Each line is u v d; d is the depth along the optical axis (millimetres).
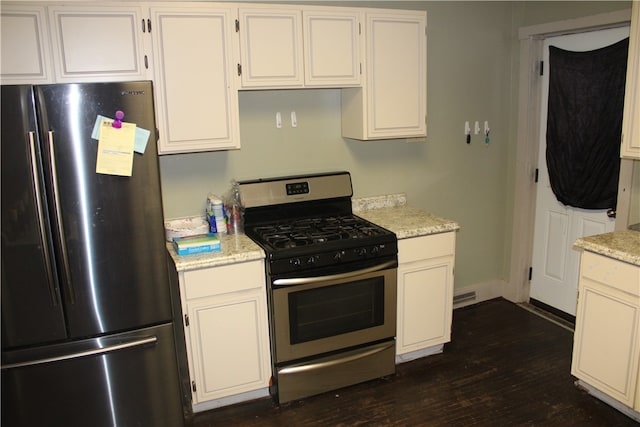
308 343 2678
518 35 3568
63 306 2109
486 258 3926
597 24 3016
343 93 3166
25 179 1949
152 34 2424
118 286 2188
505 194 3883
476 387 2820
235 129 2680
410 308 2951
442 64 3445
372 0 3150
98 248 2119
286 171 3172
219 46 2555
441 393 2775
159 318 2299
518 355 3137
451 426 2502
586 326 2574
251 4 2580
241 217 2992
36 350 2121
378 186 3449
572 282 3547
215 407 2705
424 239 2895
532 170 3689
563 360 3064
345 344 2781
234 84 2625
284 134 3119
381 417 2588
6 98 1885
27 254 2010
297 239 2676
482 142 3711
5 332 2057
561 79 3379
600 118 3156
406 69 3002
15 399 2127
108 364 2240
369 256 2711
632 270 2287
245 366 2633
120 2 2354
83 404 2240
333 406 2693
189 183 2938
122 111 2055
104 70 2381
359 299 2758
